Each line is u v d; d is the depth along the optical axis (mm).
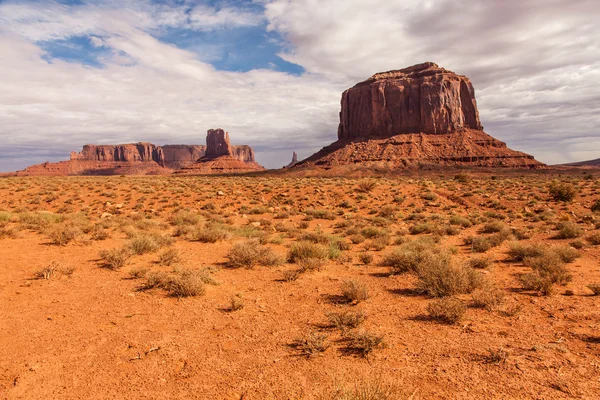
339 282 8859
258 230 18031
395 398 3523
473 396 3725
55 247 12742
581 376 4016
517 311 6324
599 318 5934
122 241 14266
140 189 36906
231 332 5762
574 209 28078
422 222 23109
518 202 31828
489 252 13023
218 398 3898
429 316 6312
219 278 9242
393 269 10016
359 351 4934
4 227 15734
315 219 25109
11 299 7344
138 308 6922
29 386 4203
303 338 5391
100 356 4949
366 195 36000
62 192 33406
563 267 9359
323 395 3766
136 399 3922
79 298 7488
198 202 31688
